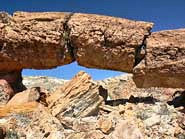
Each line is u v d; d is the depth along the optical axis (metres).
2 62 22.78
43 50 22.25
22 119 19.30
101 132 17.91
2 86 22.91
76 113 19.69
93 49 21.86
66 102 19.95
